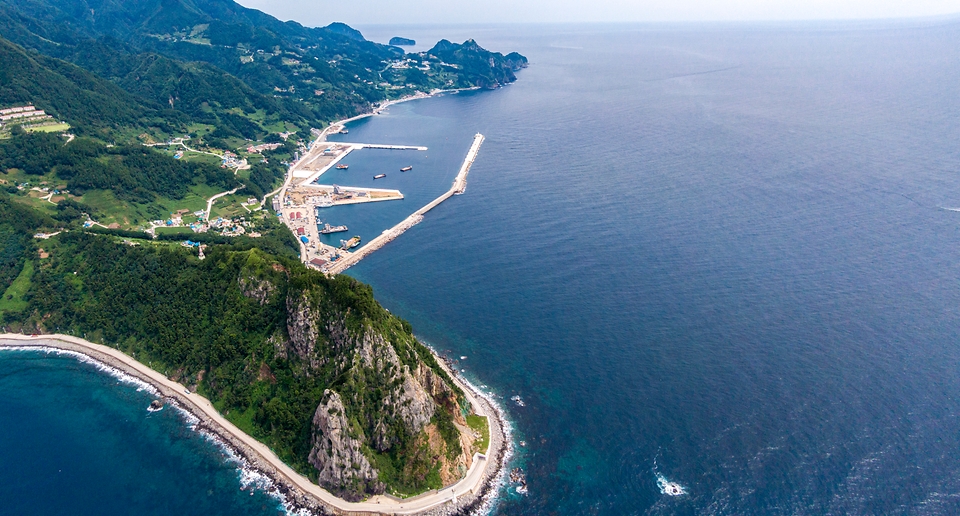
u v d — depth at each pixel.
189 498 149.25
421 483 149.38
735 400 169.88
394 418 153.38
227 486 152.88
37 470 157.50
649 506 140.75
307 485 150.75
